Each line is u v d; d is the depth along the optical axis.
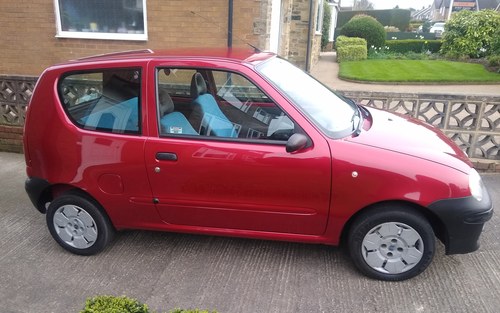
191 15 7.64
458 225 2.96
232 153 3.12
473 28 18.47
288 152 3.01
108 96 3.36
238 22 7.55
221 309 2.96
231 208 3.25
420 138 3.29
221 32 7.66
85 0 7.98
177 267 3.45
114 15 7.97
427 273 3.29
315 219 3.15
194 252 3.65
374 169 2.94
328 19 25.66
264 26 7.51
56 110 3.44
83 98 3.43
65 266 3.52
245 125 3.24
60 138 3.43
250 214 3.24
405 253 3.10
